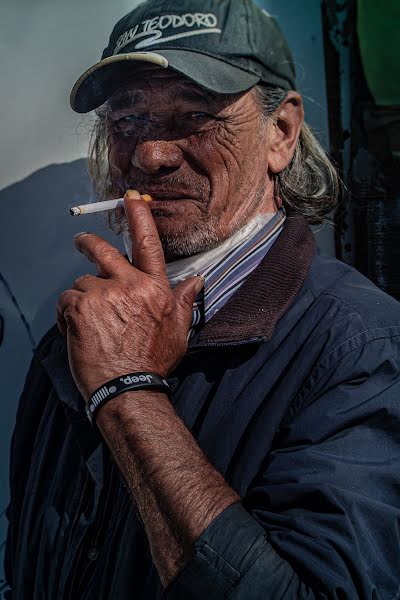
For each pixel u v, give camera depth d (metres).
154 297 1.06
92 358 1.03
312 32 1.63
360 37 1.61
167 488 0.94
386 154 1.61
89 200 1.71
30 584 1.32
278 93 1.25
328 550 0.89
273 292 1.15
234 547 0.90
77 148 1.70
